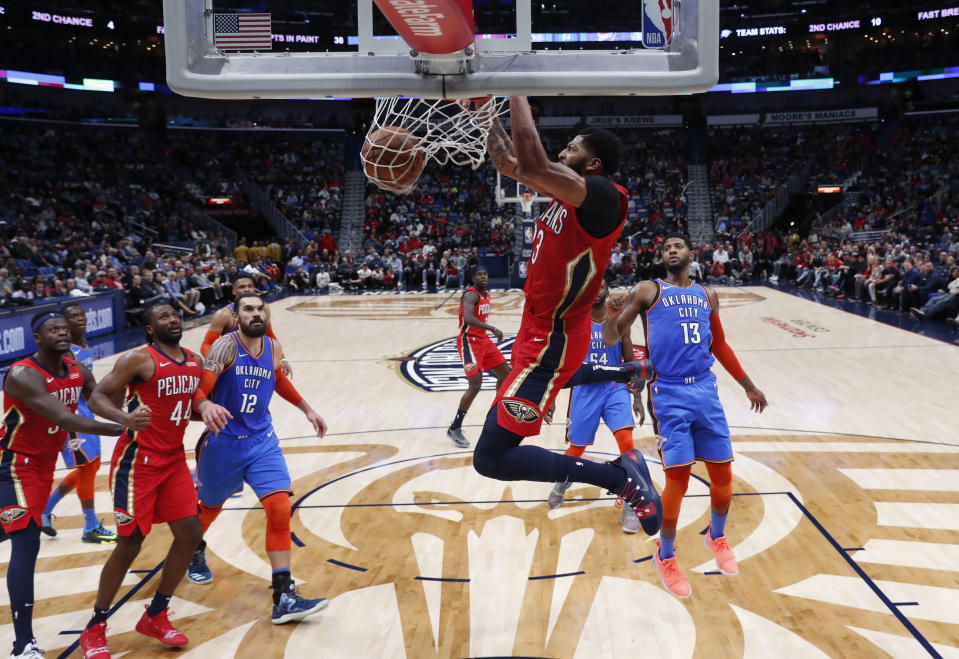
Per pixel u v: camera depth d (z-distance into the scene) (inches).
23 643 134.0
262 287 809.5
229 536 190.9
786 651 133.6
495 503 209.8
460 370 396.5
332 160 1174.3
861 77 1162.0
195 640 142.5
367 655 136.1
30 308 457.7
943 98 1178.0
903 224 927.0
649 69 80.6
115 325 557.3
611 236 87.6
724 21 1123.9
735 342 460.1
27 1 988.6
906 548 174.1
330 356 438.6
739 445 255.4
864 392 328.2
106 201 992.2
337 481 228.8
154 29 1078.4
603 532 188.7
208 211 1091.3
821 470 228.7
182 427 140.6
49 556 182.5
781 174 1150.3
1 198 913.5
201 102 1172.5
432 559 175.2
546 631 142.8
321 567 172.1
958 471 225.6
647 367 137.7
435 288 858.1
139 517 135.1
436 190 1114.7
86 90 1109.7
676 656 133.0
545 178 78.4
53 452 143.6
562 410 309.9
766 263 887.1
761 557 171.6
